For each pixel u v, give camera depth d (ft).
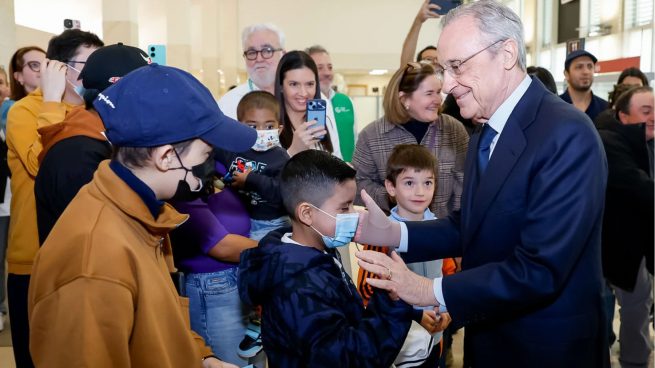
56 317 3.22
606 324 4.61
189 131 3.51
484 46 4.25
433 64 8.73
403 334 4.14
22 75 10.91
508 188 4.26
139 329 3.43
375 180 8.99
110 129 3.46
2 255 11.59
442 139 8.82
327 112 9.66
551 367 4.35
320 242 4.98
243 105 7.07
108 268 3.27
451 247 5.30
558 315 4.34
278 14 37.70
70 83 6.16
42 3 27.99
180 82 3.56
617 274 8.43
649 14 15.30
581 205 3.96
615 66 14.84
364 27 38.11
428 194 7.11
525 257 4.04
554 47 21.44
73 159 4.69
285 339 4.32
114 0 21.16
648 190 7.95
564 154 4.02
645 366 9.36
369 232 5.06
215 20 37.42
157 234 3.75
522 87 4.42
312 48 12.81
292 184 4.82
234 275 6.30
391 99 8.80
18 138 6.23
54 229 3.45
